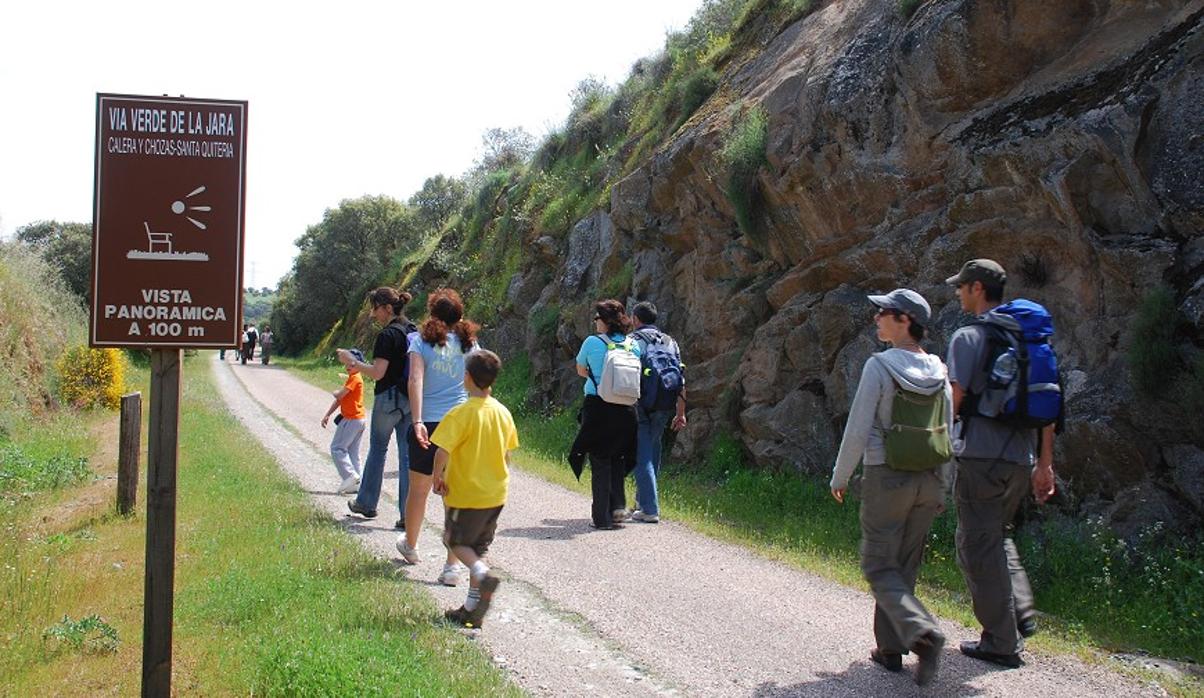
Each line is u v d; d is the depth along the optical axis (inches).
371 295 336.5
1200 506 274.4
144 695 175.6
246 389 1018.1
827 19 509.7
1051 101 342.6
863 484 193.8
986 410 193.6
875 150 412.2
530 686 190.1
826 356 428.1
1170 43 312.5
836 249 434.6
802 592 262.4
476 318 951.0
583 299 701.3
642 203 612.1
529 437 614.9
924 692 188.5
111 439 628.4
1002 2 358.3
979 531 200.1
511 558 293.0
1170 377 284.2
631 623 231.6
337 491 409.4
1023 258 347.3
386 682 174.4
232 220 179.5
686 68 720.3
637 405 349.1
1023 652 212.2
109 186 175.3
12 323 673.6
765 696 187.0
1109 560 271.9
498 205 1152.8
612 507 345.7
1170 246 298.5
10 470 444.8
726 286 519.2
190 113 177.9
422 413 281.0
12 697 188.4
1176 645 234.7
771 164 464.1
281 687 178.4
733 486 435.2
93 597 260.2
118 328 175.0
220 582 245.8
